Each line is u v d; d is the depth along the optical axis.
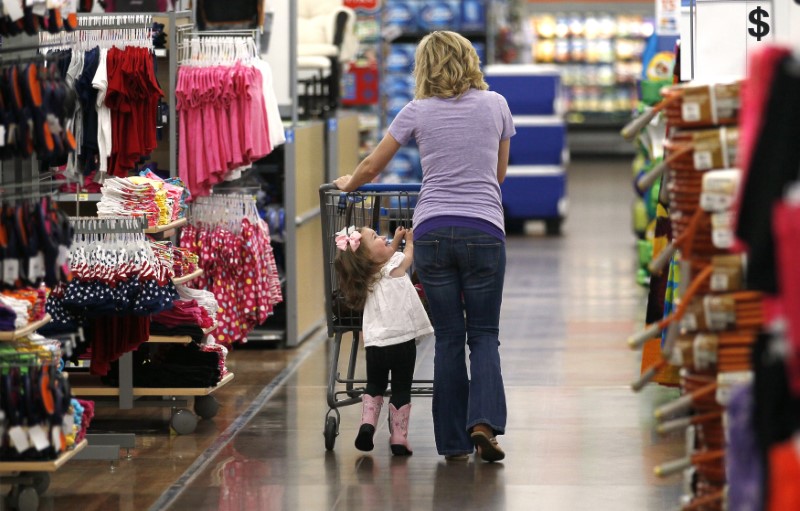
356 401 14.77
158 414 16.36
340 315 14.46
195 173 17.80
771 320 6.74
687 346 8.93
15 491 11.94
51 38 15.66
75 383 15.58
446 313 13.34
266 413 16.38
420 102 13.34
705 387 8.95
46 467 11.38
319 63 24.56
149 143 16.19
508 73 38.09
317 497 12.45
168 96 18.11
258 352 21.03
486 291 13.22
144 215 14.49
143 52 15.93
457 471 13.38
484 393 13.24
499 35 46.94
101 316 14.49
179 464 13.80
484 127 13.24
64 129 11.92
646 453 14.09
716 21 13.27
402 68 42.53
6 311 11.22
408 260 13.96
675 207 9.34
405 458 13.99
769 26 13.19
